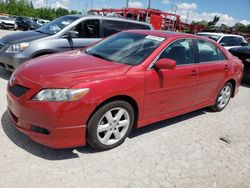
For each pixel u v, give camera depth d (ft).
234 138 14.46
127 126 11.85
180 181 10.16
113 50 13.60
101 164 10.52
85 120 10.17
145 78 11.73
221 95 18.07
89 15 23.27
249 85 29.55
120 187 9.37
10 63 19.34
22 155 10.47
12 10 202.39
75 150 11.23
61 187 9.03
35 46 19.43
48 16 228.84
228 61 17.66
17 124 10.61
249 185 10.53
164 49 12.88
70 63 11.73
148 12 53.47
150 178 10.08
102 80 10.36
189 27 68.69
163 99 12.99
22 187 8.82
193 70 14.29
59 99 9.59
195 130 14.84
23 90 10.18
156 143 12.72
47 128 9.77
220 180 10.56
